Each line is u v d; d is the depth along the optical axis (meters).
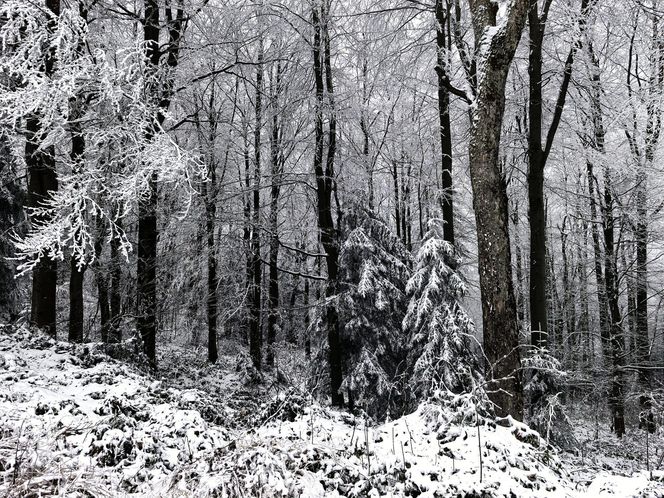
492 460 4.48
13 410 5.06
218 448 4.60
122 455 4.37
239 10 13.29
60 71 7.09
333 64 14.08
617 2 11.77
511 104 13.03
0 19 8.17
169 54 11.37
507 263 7.04
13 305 13.82
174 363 15.57
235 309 14.77
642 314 15.34
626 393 13.12
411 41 12.38
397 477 4.15
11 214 12.80
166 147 7.47
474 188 7.23
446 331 10.35
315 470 4.20
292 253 17.55
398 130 16.17
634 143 13.26
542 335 9.80
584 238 18.27
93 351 8.41
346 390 12.14
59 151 9.84
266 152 15.65
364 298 13.01
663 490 4.01
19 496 3.39
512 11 7.03
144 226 11.68
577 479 5.12
